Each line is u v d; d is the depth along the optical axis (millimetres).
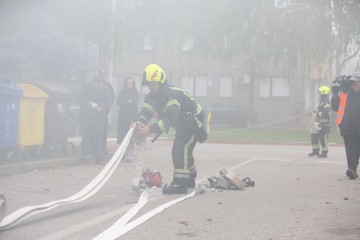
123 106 13852
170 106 8125
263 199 8133
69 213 6895
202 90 45219
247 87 44688
